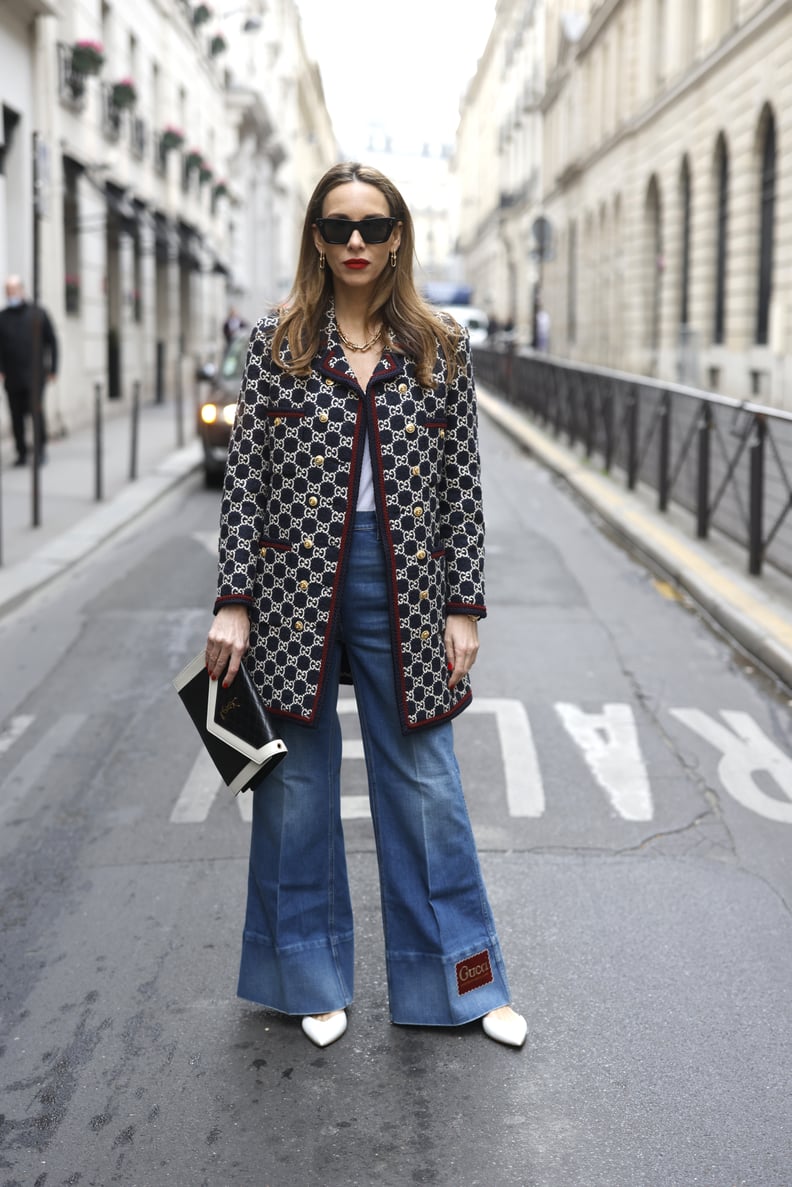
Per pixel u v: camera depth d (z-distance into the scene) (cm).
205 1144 250
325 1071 276
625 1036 290
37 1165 244
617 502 1116
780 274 2097
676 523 1001
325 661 270
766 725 532
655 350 3300
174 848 404
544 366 1822
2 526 990
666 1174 240
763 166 2269
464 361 275
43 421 1366
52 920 354
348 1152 247
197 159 2884
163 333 2794
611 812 432
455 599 277
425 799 283
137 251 2469
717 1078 273
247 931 296
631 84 3356
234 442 269
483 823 421
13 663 629
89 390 1964
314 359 264
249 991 296
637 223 3300
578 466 1380
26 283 1619
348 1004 294
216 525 1044
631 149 3359
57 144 1717
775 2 2039
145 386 2509
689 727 527
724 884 374
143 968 325
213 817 431
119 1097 267
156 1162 245
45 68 1648
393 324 268
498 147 7031
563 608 747
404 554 267
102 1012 302
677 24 2830
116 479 1271
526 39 5834
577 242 4306
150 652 648
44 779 469
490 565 879
